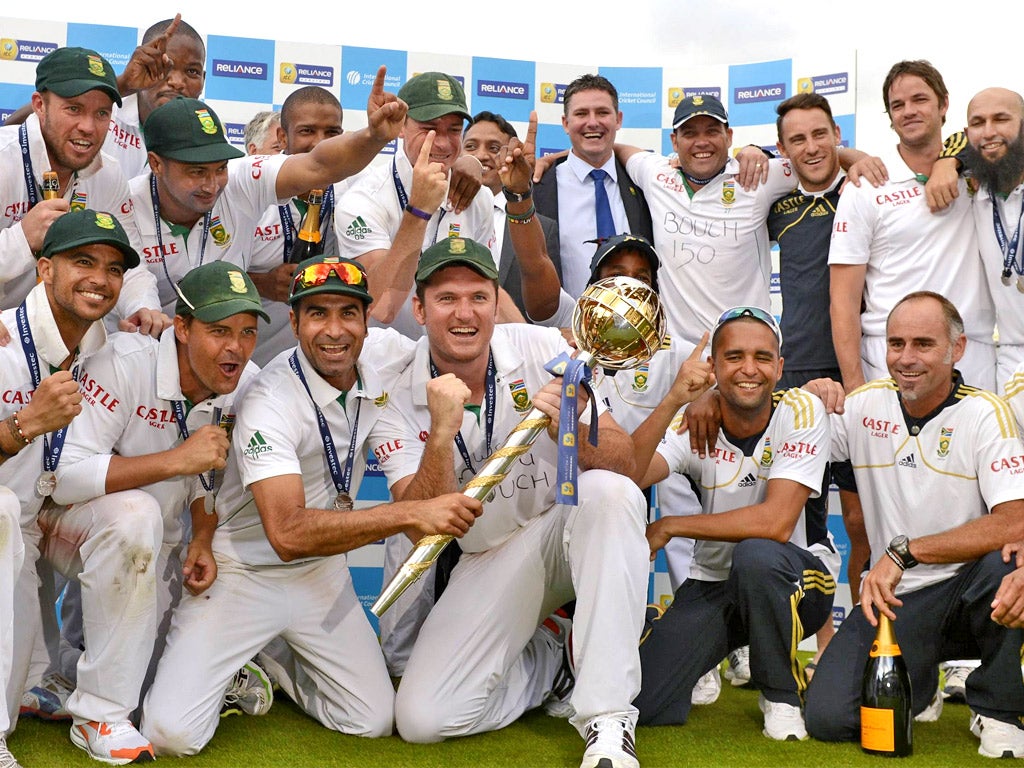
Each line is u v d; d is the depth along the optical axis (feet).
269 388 11.68
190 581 11.75
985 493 12.16
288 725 12.34
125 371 11.50
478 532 12.26
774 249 21.15
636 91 21.12
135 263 11.14
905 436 12.69
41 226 11.62
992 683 11.43
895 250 16.06
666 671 12.44
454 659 11.79
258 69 19.99
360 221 15.14
